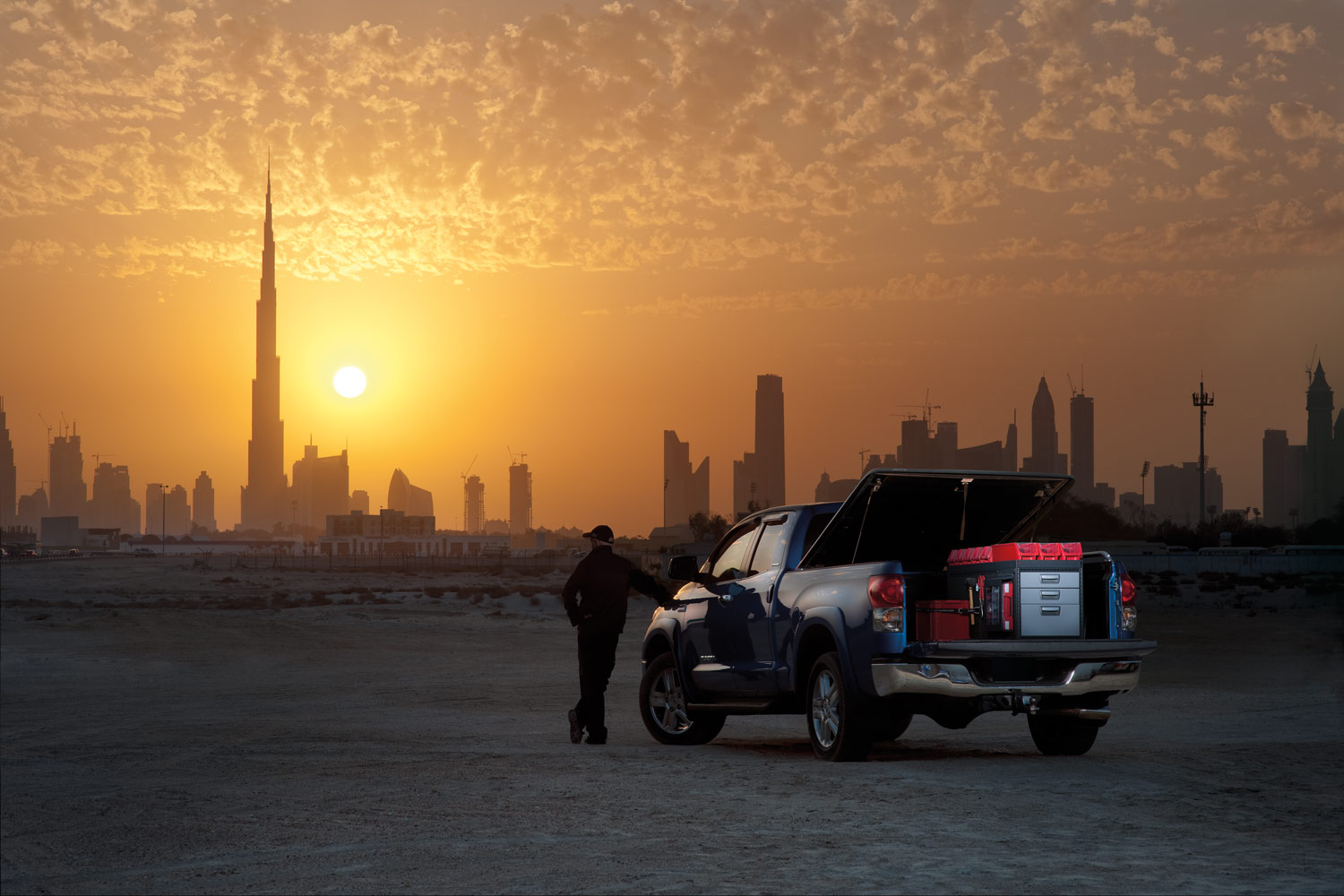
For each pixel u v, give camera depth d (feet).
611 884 20.57
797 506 39.29
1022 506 38.06
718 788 30.30
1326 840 23.32
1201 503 444.14
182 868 23.25
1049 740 37.29
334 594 303.07
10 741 50.52
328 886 21.16
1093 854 22.20
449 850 23.79
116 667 102.83
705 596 41.83
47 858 24.67
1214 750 37.11
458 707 63.46
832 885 20.08
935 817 25.80
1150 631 140.77
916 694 33.09
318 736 48.96
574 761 36.70
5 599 282.77
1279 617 166.81
